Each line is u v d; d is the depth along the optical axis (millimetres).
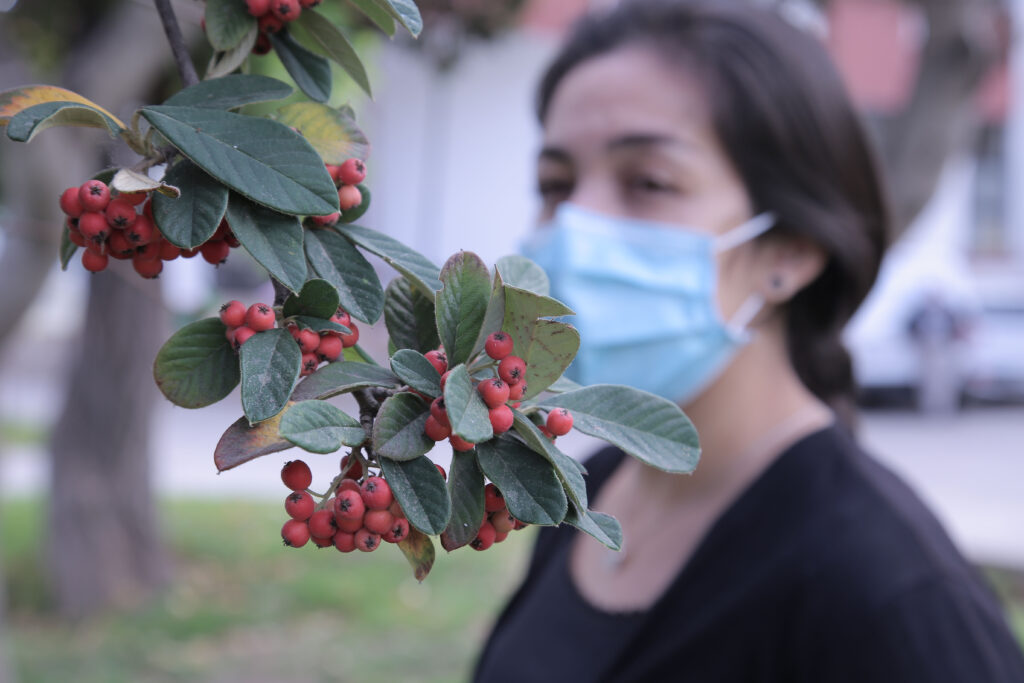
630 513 1781
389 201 12719
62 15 4453
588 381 1915
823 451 1518
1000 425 12023
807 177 1750
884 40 12938
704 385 1812
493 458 656
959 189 14648
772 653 1377
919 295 12531
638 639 1497
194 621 5469
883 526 1369
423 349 753
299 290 657
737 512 1485
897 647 1258
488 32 3943
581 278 1845
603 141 1851
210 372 701
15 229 3600
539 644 1684
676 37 1832
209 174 675
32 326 17656
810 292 1860
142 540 6039
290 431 595
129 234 696
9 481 9102
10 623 5594
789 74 1739
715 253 1802
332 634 5359
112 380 5957
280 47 858
